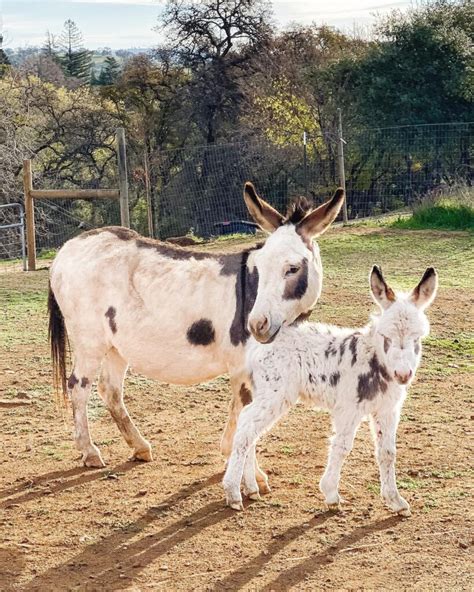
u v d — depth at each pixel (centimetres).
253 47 3828
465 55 3356
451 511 581
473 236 1822
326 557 522
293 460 690
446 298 1284
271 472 665
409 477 643
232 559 524
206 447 729
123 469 685
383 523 567
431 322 1146
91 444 697
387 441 578
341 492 621
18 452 729
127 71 3850
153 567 517
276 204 3019
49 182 3362
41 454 724
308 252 605
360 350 571
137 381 931
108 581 502
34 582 503
